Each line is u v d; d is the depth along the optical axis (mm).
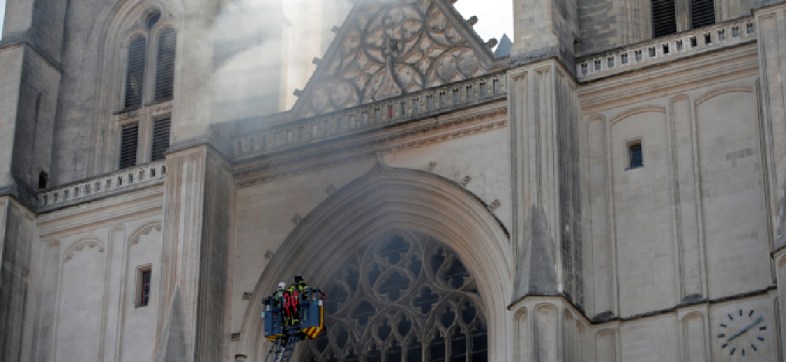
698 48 72062
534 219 69625
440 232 75812
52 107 86750
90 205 82188
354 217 77312
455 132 75375
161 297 76000
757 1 68938
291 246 77375
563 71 73125
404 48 82312
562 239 69000
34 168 84312
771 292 66000
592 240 71312
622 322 69062
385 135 76750
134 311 79250
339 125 78562
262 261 77500
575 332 67875
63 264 81938
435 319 74688
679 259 68938
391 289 76438
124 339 78812
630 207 71188
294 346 70688
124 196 81500
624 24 77250
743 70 70875
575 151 72438
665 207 70438
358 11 84188
